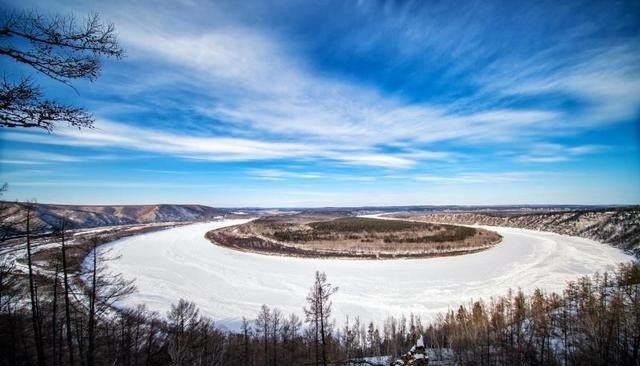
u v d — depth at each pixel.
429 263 127.94
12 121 8.22
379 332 67.81
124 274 107.12
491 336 56.75
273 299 86.12
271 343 58.56
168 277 104.88
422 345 33.44
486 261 129.75
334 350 56.62
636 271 71.44
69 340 23.95
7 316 24.81
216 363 40.91
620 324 45.56
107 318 41.34
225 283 99.94
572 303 66.69
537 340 52.84
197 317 67.75
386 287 96.75
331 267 121.81
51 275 26.83
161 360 38.38
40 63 8.18
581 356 44.66
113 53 8.93
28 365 26.00
